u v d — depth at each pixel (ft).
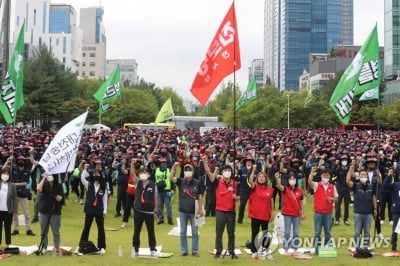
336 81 256.93
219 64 41.09
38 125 221.05
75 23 644.27
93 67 598.34
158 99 393.50
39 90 187.62
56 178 36.63
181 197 37.29
